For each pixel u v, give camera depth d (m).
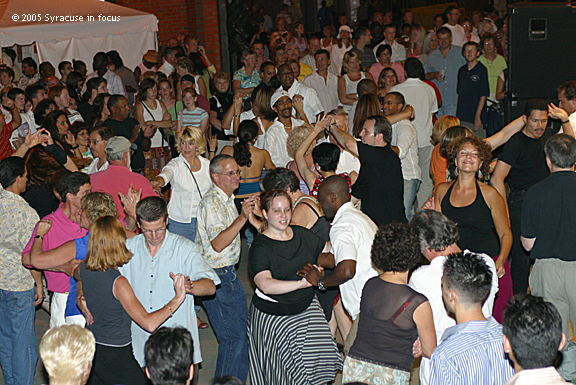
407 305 3.00
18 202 4.20
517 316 2.34
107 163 5.32
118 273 3.45
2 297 4.21
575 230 4.14
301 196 4.40
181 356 2.38
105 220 3.42
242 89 9.73
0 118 6.69
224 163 4.32
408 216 6.72
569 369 4.23
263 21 18.08
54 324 4.09
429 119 8.03
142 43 11.53
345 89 9.26
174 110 8.44
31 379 4.33
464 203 4.27
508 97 7.06
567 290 4.23
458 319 2.87
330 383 4.30
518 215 5.20
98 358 3.54
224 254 4.27
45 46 11.12
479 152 4.21
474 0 18.73
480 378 2.71
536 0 7.30
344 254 3.54
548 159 4.25
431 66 9.73
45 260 3.74
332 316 4.95
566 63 6.93
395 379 3.04
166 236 3.73
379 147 4.79
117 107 6.54
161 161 8.05
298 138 5.75
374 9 18.48
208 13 14.73
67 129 6.10
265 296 3.74
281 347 3.69
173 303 3.41
